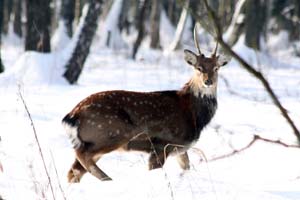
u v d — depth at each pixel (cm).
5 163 1066
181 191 842
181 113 1155
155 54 3850
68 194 862
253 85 2278
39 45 2325
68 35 3741
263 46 3812
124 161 1158
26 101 1694
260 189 861
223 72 2773
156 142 1129
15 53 3694
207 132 1384
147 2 3584
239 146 1246
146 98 1131
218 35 526
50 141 1252
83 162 1059
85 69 2789
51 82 2083
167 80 2362
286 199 805
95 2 2206
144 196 831
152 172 948
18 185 921
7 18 5656
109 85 2130
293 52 4859
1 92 1842
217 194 831
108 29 4362
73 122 1083
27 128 1354
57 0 6044
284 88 2200
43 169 1041
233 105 1759
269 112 1644
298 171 1020
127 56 3675
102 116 1076
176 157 1162
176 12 6022
